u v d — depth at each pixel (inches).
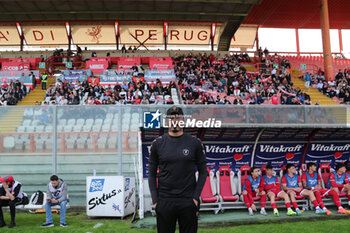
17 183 251.9
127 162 319.9
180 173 116.3
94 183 279.7
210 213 283.1
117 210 271.4
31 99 778.2
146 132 292.7
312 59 1353.3
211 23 1246.9
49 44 1274.6
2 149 324.5
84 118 327.3
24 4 984.3
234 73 939.3
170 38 1273.4
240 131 304.5
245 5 981.8
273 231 218.4
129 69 925.8
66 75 846.5
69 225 246.8
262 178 285.6
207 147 306.8
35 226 244.1
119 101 657.0
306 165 316.5
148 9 1032.8
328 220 253.1
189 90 756.0
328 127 297.3
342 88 871.1
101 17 1133.7
